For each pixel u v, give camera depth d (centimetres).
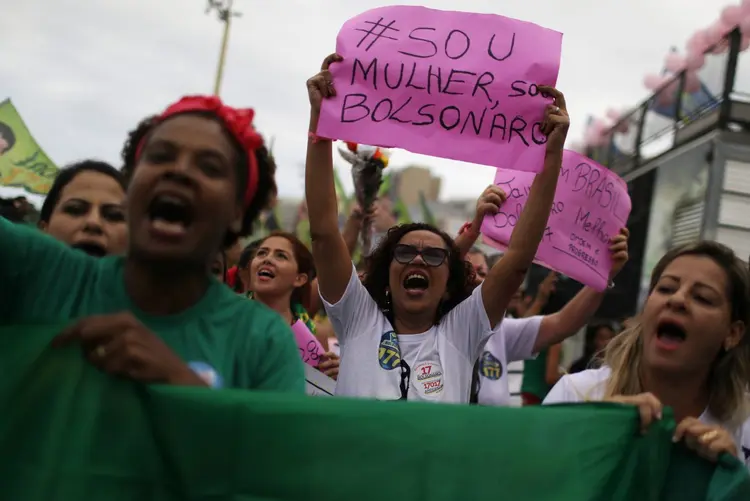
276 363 141
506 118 227
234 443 122
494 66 228
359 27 227
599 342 575
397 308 266
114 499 117
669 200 921
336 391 255
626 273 1066
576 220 300
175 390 120
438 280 264
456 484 136
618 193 311
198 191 134
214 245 139
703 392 235
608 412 160
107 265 141
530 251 241
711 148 802
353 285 257
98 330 118
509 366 516
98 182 215
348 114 222
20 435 118
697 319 219
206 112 142
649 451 165
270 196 160
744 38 831
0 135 519
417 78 225
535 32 231
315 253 251
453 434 137
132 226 134
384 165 368
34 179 516
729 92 830
